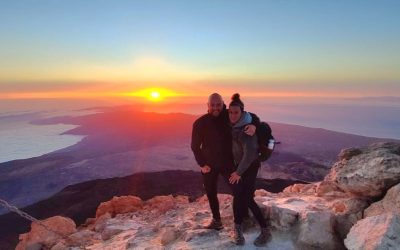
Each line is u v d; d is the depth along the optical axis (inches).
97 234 330.6
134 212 389.1
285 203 264.1
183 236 246.1
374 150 259.9
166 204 370.3
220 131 218.8
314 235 209.0
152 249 240.1
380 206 210.7
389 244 167.8
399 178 213.8
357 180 228.2
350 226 213.9
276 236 224.1
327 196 273.7
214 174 232.8
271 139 207.6
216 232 241.1
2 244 1017.5
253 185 213.8
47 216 1285.7
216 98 214.2
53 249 299.3
